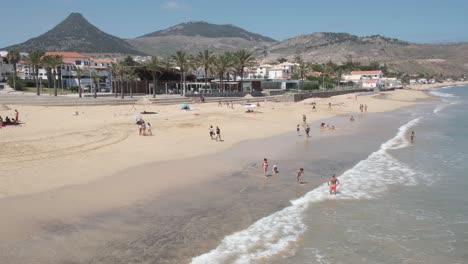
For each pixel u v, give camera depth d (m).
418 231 19.44
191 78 114.94
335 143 43.69
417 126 60.09
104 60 157.00
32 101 65.81
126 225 18.92
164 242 17.31
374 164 33.72
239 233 18.69
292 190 25.81
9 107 58.16
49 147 34.19
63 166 28.53
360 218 21.06
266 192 25.20
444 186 27.14
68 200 21.69
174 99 81.06
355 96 122.12
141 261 15.48
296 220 20.59
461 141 45.72
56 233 17.52
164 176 27.66
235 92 99.06
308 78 150.50
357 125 61.00
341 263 16.14
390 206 23.00
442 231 19.45
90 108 64.88
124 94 93.19
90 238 17.25
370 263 16.20
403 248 17.58
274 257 16.47
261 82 122.50
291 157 35.81
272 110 74.81
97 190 23.73
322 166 32.72
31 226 18.03
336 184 26.70
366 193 25.48
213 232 18.66
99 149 34.84
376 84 179.62
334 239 18.39
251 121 58.53
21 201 21.00
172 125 50.31
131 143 38.34
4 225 17.88
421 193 25.55
